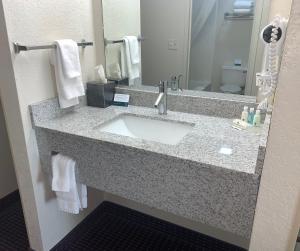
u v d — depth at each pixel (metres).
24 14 1.28
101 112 1.65
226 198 1.05
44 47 1.35
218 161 1.04
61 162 1.40
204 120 1.50
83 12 1.63
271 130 0.80
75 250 1.74
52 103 1.50
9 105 1.38
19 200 2.25
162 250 1.73
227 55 1.47
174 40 1.59
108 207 2.12
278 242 0.92
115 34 1.74
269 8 1.29
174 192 1.17
